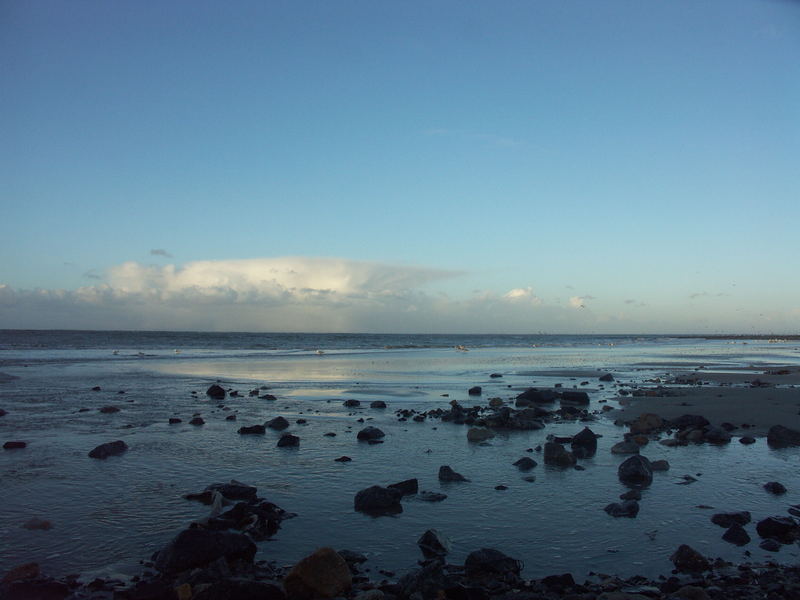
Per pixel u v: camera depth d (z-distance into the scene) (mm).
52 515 8953
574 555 7574
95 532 8281
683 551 7309
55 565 7172
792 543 8047
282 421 16844
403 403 22672
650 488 10562
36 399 22453
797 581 6754
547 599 6148
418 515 9086
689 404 21531
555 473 11648
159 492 10188
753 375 36344
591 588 6539
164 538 8086
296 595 6383
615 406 21609
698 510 9336
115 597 6324
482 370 41031
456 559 7441
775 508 9477
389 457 13016
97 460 12500
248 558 7379
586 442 13945
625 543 7969
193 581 6637
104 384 28516
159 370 38094
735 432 16047
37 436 15117
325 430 16469
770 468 12055
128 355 56000
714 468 12055
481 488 10562
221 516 8609
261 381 31391
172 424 17172
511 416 17656
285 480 11047
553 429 16828
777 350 90562
